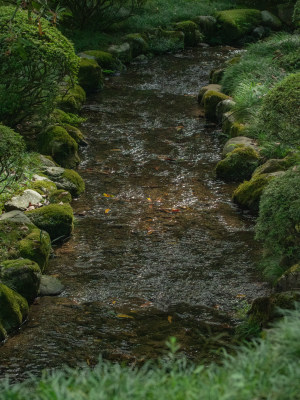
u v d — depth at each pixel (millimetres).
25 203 6523
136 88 11703
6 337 4641
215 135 9305
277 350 3010
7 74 7918
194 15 16297
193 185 7637
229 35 15750
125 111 10320
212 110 9828
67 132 8484
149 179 7793
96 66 11281
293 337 3061
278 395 2695
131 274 5637
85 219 6727
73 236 6344
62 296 5285
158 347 4516
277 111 5625
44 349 4512
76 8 14211
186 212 6910
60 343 4586
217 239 6297
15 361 4359
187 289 5371
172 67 13328
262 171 7262
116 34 14555
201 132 9430
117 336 4676
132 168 8102
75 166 8078
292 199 5320
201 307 5086
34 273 5188
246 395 2670
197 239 6301
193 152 8672
